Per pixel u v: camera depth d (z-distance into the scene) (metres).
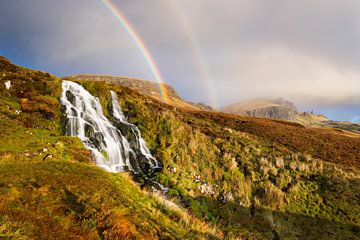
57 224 7.57
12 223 6.73
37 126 19.70
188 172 21.53
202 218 16.39
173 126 27.77
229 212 18.19
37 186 9.73
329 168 27.23
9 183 9.40
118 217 8.85
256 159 25.58
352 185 23.41
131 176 19.55
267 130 51.47
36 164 12.53
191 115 52.88
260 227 17.27
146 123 27.45
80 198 9.47
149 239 8.55
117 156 22.06
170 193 17.97
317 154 39.69
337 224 18.62
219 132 34.50
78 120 22.23
